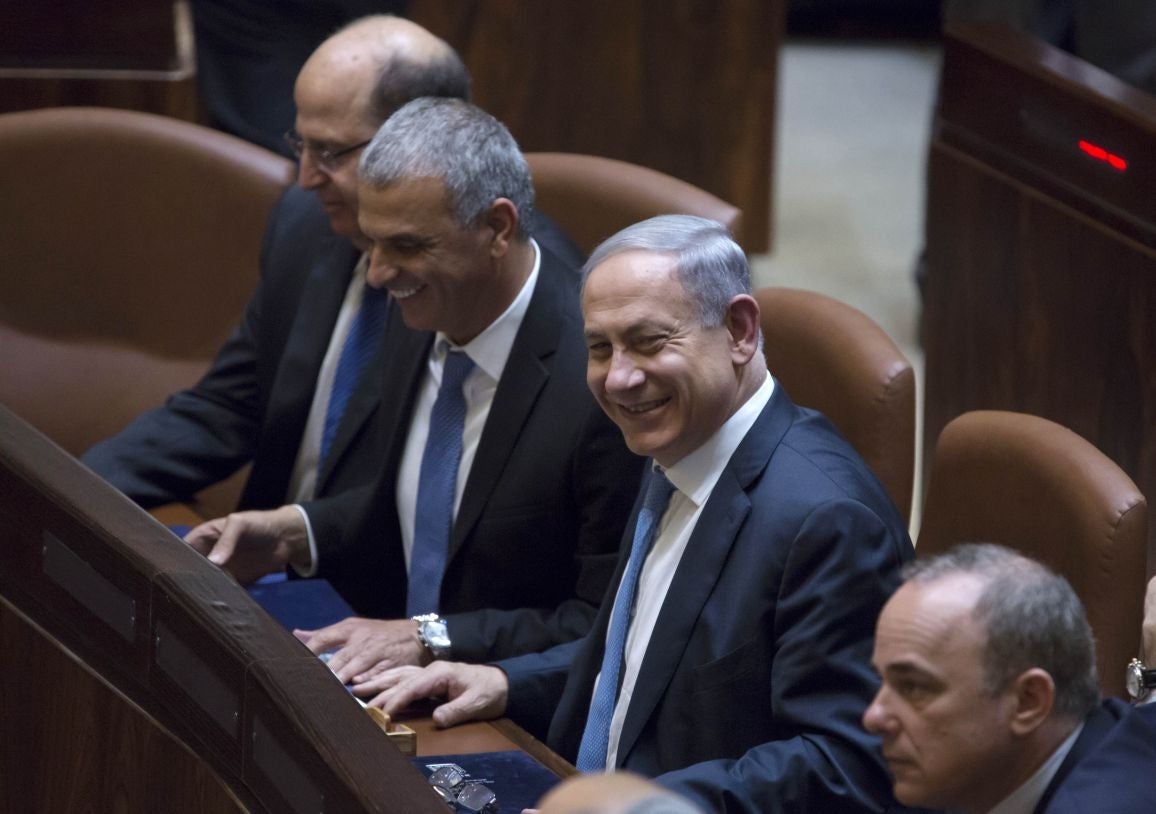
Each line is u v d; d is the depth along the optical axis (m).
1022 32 13.61
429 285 9.62
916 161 27.64
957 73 13.60
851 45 35.31
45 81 15.63
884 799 7.43
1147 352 11.56
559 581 9.97
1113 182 11.83
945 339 14.16
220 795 7.06
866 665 7.56
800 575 7.64
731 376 7.91
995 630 6.07
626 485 9.62
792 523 7.72
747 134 22.16
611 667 8.26
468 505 9.92
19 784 8.73
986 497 9.04
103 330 13.59
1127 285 11.73
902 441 10.05
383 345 11.05
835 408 10.24
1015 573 6.18
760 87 21.97
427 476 10.12
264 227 13.30
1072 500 8.52
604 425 9.64
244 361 12.07
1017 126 12.87
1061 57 12.81
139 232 13.48
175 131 13.47
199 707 7.20
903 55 34.62
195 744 7.27
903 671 6.16
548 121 22.09
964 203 13.61
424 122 9.53
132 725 7.71
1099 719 6.23
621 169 12.35
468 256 9.58
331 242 11.67
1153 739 6.02
